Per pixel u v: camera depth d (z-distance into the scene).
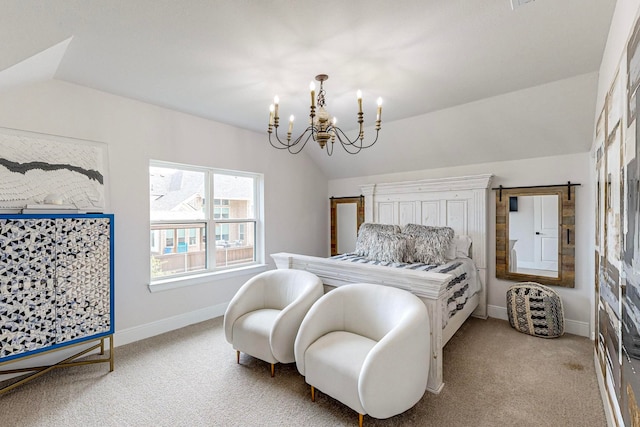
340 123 3.62
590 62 2.15
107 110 2.74
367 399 1.60
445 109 3.13
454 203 3.78
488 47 1.97
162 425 1.76
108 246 2.43
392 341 1.66
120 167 2.82
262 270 4.10
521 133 3.12
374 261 3.47
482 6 1.57
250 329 2.33
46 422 1.79
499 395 2.03
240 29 1.76
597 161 2.21
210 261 3.62
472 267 3.39
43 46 1.77
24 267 2.04
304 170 4.76
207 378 2.26
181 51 2.01
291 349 2.21
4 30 1.51
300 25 1.73
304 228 4.75
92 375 2.30
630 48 1.19
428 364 1.87
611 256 1.57
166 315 3.17
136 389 2.12
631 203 1.16
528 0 1.49
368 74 2.35
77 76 2.39
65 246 2.21
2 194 2.20
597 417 1.80
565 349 2.72
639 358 1.08
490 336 3.03
